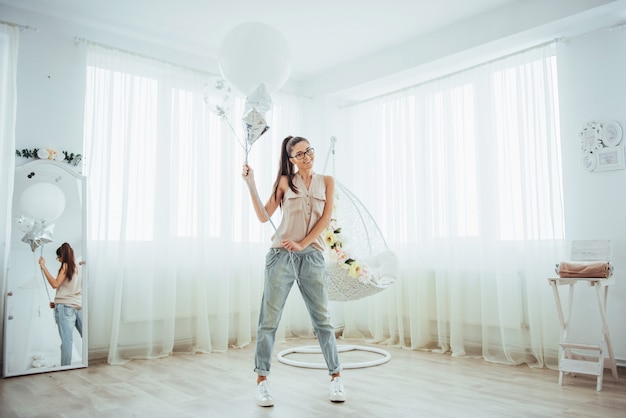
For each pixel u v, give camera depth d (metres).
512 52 3.85
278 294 2.46
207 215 4.18
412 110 4.54
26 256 3.33
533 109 3.63
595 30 3.45
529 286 3.50
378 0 3.51
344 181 5.06
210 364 3.48
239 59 2.63
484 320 3.73
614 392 2.67
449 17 3.79
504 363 3.51
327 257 3.45
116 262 3.73
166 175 3.97
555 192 3.51
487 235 3.79
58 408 2.39
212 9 3.61
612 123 3.35
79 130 3.71
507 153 3.80
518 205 3.69
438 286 4.08
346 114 5.13
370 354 3.90
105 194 3.70
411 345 4.17
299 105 5.09
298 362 3.40
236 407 2.38
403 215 4.50
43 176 3.48
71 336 3.39
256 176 4.60
